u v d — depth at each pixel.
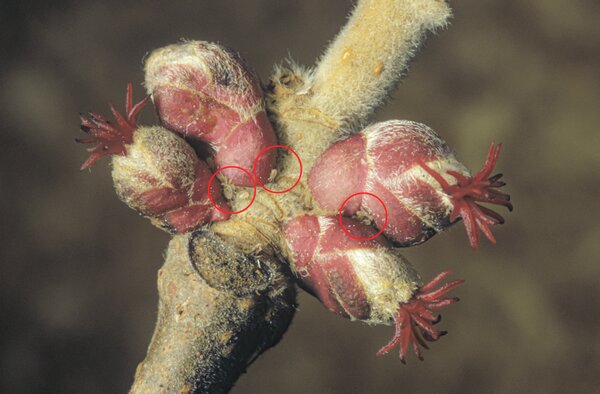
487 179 0.07
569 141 0.34
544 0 0.36
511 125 0.35
